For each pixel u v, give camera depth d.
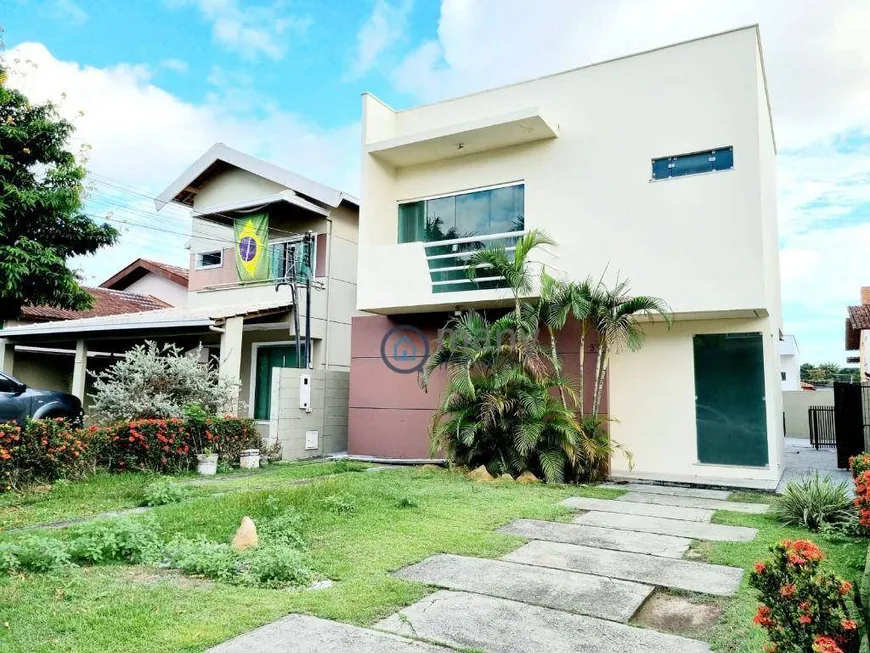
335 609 4.31
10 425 8.53
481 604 4.51
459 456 11.12
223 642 3.77
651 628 4.14
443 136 12.30
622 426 11.84
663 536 6.66
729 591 4.85
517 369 10.59
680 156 11.06
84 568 5.26
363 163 13.34
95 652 3.59
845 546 6.14
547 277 10.77
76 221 12.41
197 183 17.66
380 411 13.62
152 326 13.11
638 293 11.07
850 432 12.96
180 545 5.70
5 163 11.09
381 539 6.27
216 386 12.49
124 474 9.69
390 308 12.95
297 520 6.63
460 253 12.18
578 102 12.05
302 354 15.88
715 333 11.29
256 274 16.31
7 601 4.35
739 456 10.93
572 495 9.16
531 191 12.39
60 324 15.25
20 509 7.45
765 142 11.70
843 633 2.87
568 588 4.90
